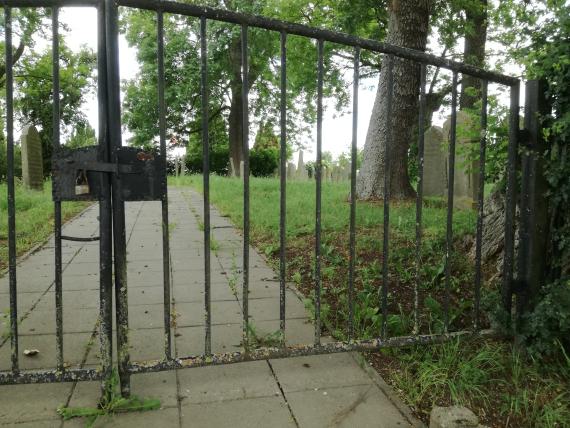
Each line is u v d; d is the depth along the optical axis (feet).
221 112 104.99
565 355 8.92
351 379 8.77
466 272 13.85
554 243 9.68
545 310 9.08
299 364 9.33
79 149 7.23
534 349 9.27
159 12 7.44
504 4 9.64
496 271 13.20
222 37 72.18
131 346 10.09
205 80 7.76
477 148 11.80
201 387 8.39
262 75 85.61
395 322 10.68
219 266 17.24
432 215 22.89
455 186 28.27
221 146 115.65
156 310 12.38
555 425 7.46
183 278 15.58
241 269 16.80
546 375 9.04
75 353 9.66
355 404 7.96
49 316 11.83
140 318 11.79
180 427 7.21
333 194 35.70
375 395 8.25
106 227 7.41
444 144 15.24
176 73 81.05
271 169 100.73
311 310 11.99
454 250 15.69
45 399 7.87
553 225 9.69
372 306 12.00
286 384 8.55
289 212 26.48
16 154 77.61
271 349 8.58
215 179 58.34
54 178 7.25
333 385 8.55
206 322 8.18
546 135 9.14
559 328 9.20
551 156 9.37
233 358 8.34
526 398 8.03
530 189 9.52
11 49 7.09
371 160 32.01
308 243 19.40
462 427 6.95
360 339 9.70
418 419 7.62
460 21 42.70
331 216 24.22
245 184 8.26
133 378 8.64
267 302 13.12
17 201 32.07
